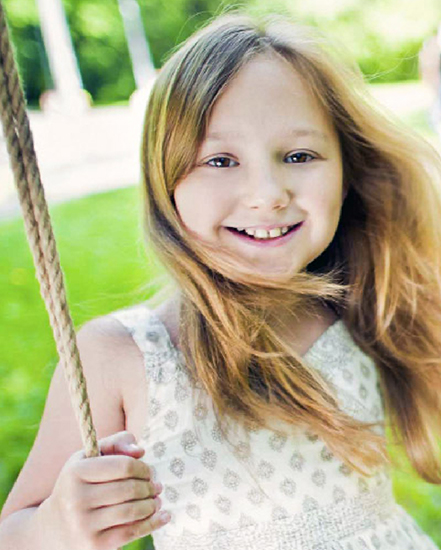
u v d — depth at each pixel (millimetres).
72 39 13953
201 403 1448
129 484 1181
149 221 1503
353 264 1745
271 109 1391
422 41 11523
